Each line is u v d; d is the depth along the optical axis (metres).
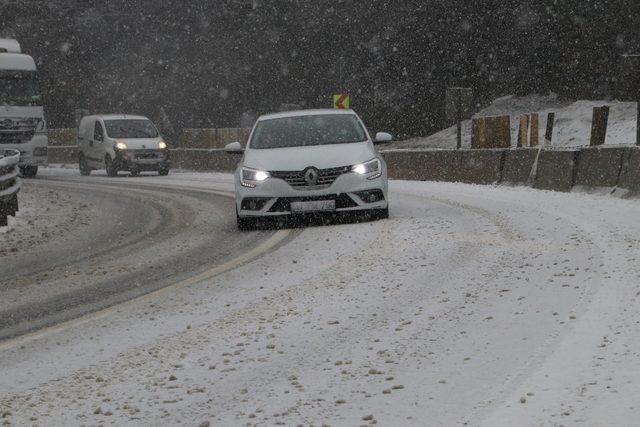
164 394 8.18
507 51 48.09
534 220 18.38
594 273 12.12
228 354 9.42
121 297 13.23
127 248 18.80
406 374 8.29
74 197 32.25
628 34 40.22
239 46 57.19
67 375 9.04
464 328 9.81
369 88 53.59
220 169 46.81
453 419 6.98
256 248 17.34
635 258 12.91
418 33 51.38
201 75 58.97
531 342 8.98
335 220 20.91
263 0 56.12
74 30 61.22
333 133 21.11
